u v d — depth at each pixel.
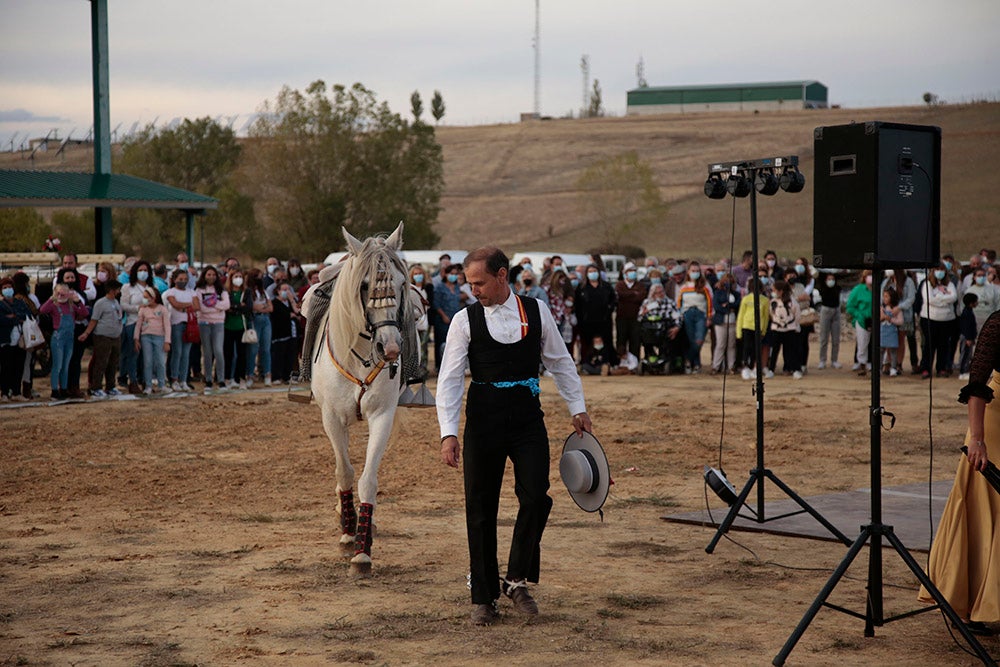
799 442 13.12
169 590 6.51
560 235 90.00
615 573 6.98
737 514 8.38
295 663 5.17
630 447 12.77
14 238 45.78
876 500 5.57
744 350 20.59
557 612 6.07
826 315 22.47
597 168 90.62
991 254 22.55
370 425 7.16
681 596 6.44
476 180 112.31
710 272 25.84
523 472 5.83
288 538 8.04
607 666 5.12
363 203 63.88
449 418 5.81
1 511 9.10
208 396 17.44
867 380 20.19
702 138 120.06
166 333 17.14
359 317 6.85
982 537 5.40
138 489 10.14
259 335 19.20
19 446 12.59
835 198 5.47
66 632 5.67
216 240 63.34
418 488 10.23
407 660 5.22
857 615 5.52
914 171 5.41
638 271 22.69
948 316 20.17
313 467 11.38
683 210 93.31
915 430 14.10
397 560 7.32
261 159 63.09
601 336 21.20
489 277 5.80
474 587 5.83
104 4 32.12
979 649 5.01
